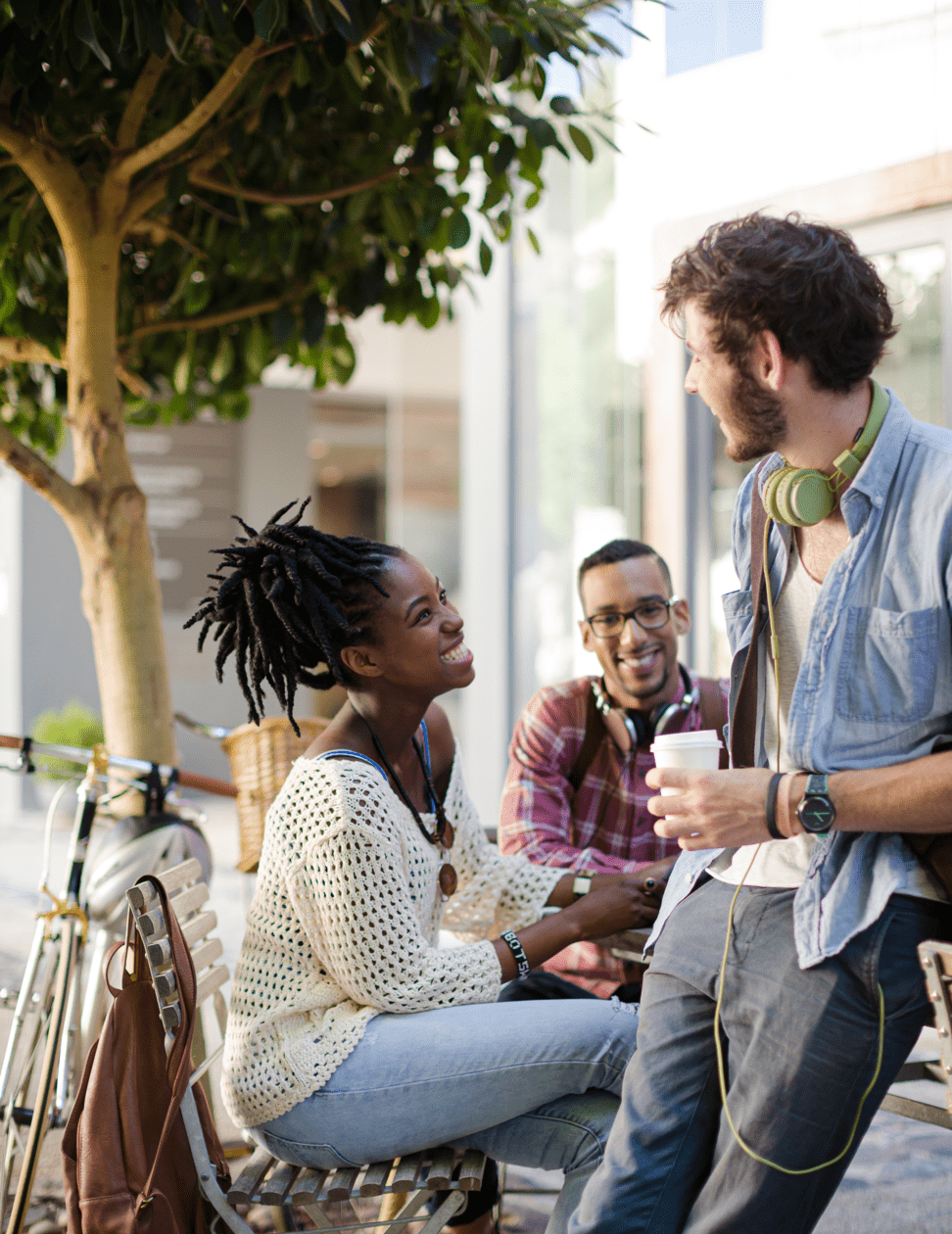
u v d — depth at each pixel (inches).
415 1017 68.7
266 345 137.7
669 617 96.4
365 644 72.0
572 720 99.4
